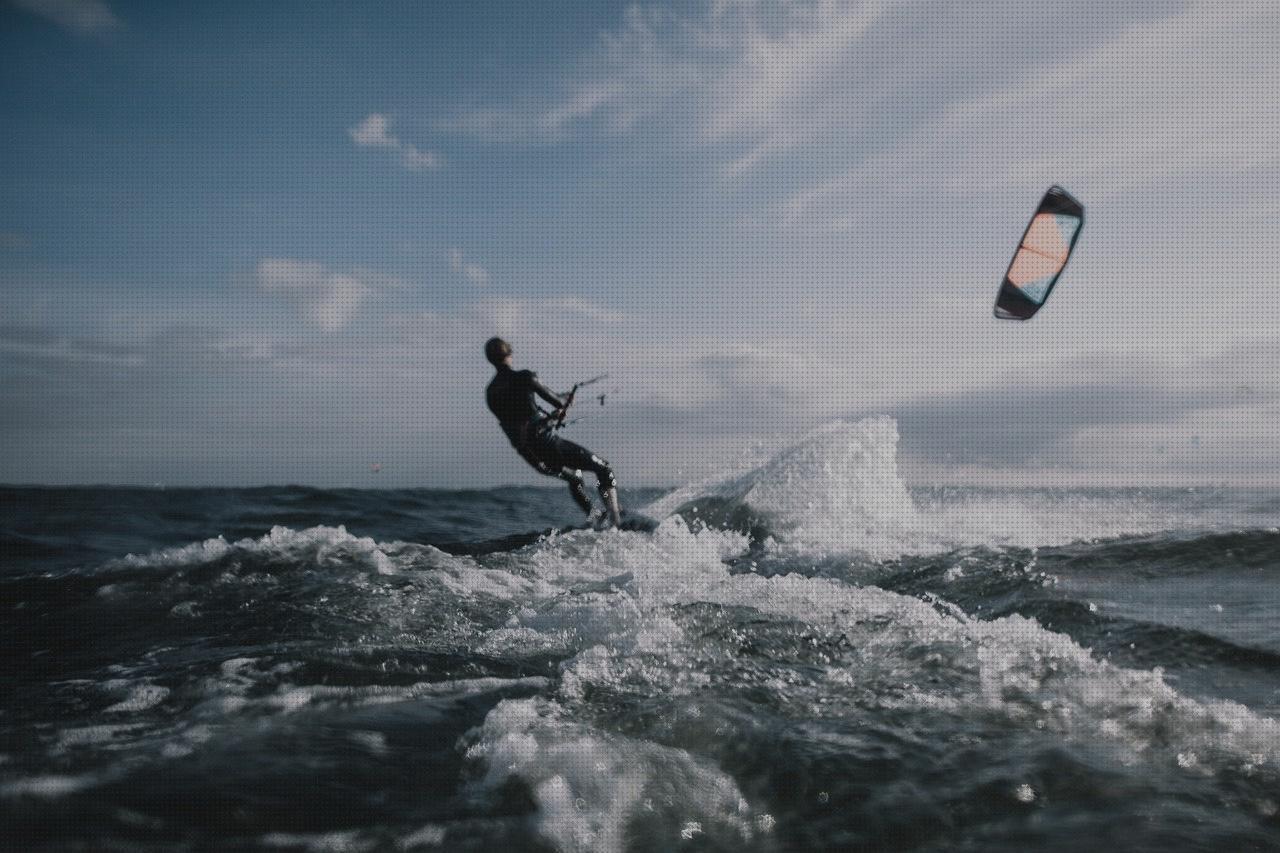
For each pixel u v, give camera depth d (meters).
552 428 7.65
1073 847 1.72
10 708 2.56
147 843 1.60
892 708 2.53
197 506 11.04
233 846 1.62
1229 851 1.68
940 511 7.86
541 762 2.10
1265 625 3.41
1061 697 2.58
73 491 14.01
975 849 1.74
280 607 4.02
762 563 5.51
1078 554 4.79
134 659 3.23
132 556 5.33
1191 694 2.69
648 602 3.87
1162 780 2.02
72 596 4.44
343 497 13.26
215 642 3.47
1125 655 3.11
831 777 2.07
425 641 3.39
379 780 1.98
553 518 10.22
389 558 5.24
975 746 2.23
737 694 2.63
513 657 3.13
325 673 2.85
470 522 9.53
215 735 2.25
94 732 2.29
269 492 14.02
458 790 1.96
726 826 1.87
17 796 1.78
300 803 1.83
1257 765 2.09
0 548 7.30
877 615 3.60
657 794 1.99
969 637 3.24
